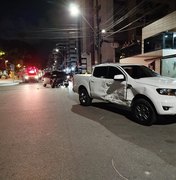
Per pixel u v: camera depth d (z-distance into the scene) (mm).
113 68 9297
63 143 5910
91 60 74688
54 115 9406
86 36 81750
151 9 67438
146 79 7848
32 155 5168
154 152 5215
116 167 4492
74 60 123812
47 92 20078
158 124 7602
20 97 16578
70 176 4184
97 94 10086
